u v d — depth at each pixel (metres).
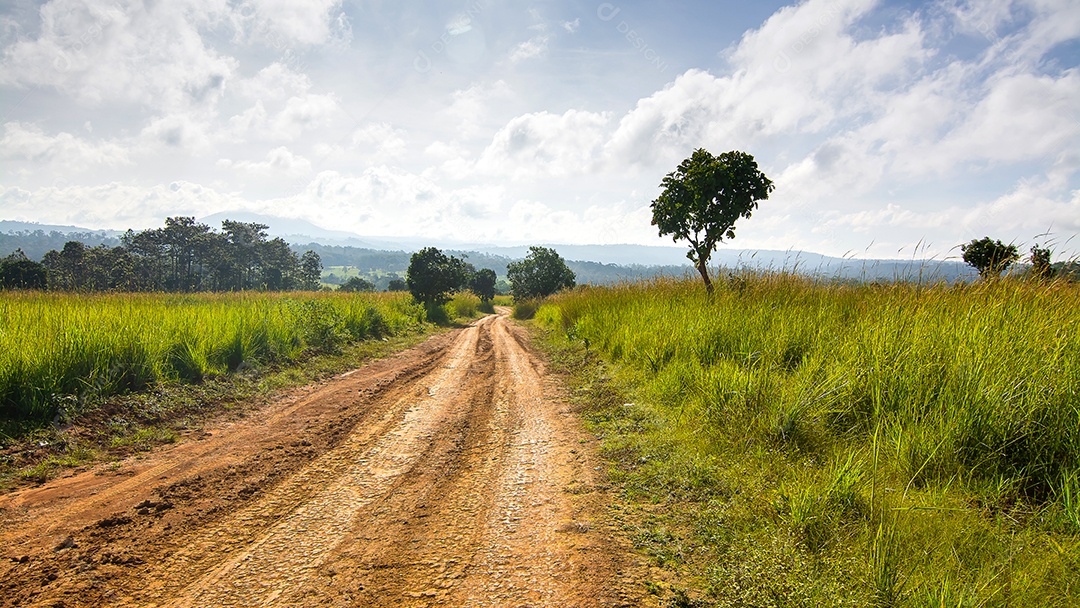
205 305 13.13
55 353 6.57
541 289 50.72
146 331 8.20
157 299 14.21
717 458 4.79
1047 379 4.23
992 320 5.52
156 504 4.19
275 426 6.61
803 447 4.73
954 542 3.14
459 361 12.42
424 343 16.27
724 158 13.59
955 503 3.52
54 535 3.64
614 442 5.74
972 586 2.74
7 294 13.23
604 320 12.19
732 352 7.21
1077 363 4.33
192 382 8.05
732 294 9.74
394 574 3.24
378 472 5.05
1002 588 2.70
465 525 3.92
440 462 5.35
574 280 53.34
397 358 12.83
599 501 4.33
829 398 5.10
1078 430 3.77
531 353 13.87
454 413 7.39
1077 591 2.72
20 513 3.96
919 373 4.98
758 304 8.79
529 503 4.31
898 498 3.61
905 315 6.33
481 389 9.08
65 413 5.93
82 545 3.51
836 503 3.60
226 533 3.76
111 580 3.12
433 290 29.55
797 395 5.27
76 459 5.14
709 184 13.03
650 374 7.80
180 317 9.77
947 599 2.59
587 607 2.90
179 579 3.16
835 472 3.85
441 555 3.47
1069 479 3.48
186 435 6.16
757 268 11.16
